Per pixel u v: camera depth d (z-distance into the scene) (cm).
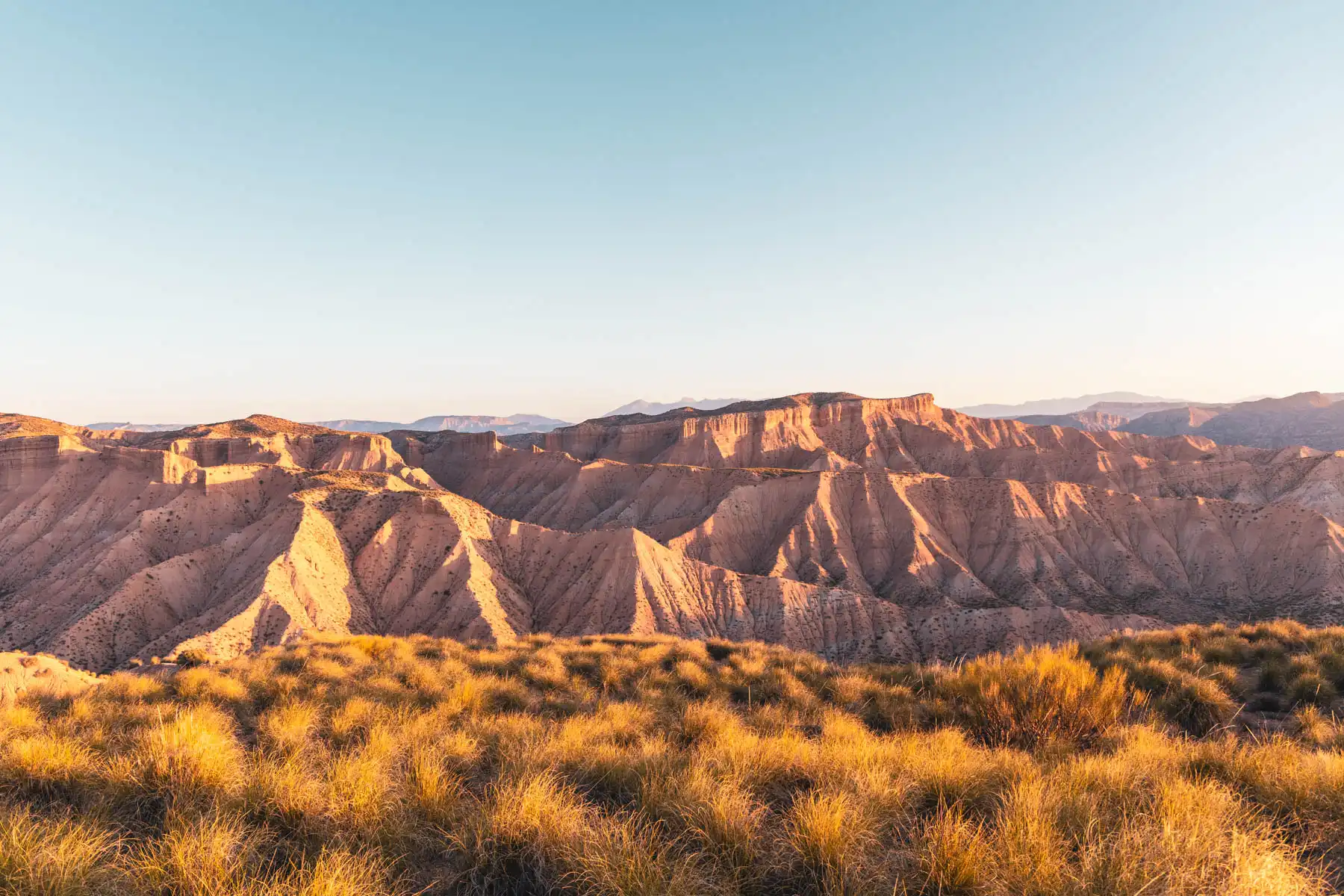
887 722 1286
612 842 567
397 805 679
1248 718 1254
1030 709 1098
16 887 495
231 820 625
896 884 521
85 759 782
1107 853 532
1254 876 486
